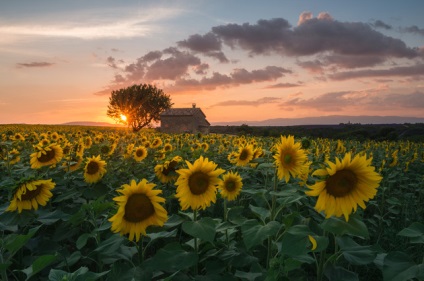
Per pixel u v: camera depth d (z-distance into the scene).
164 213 3.32
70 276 2.48
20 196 3.92
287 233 2.91
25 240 3.00
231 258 3.83
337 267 3.48
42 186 4.18
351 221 2.91
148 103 84.75
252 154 6.94
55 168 7.29
